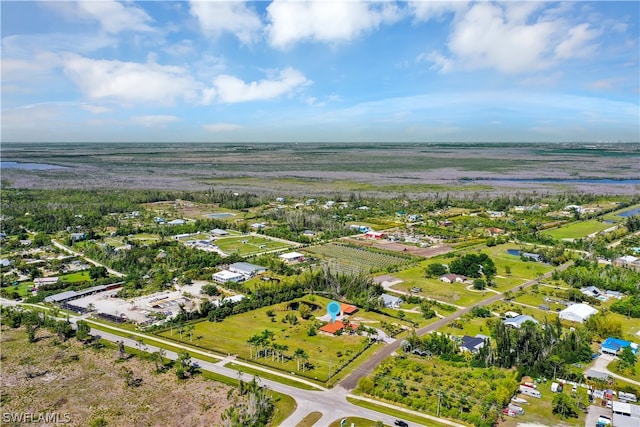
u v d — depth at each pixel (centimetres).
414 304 13712
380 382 9238
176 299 14100
